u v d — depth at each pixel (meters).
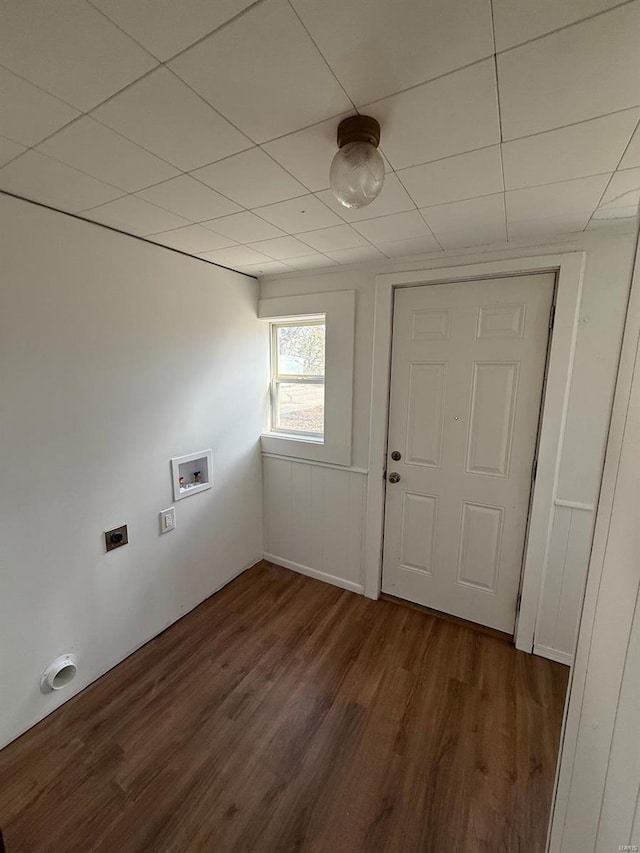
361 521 2.39
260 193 1.28
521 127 0.91
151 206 1.39
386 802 1.25
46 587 1.52
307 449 2.50
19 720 1.46
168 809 1.23
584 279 1.64
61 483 1.55
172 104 0.83
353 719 1.55
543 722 1.54
